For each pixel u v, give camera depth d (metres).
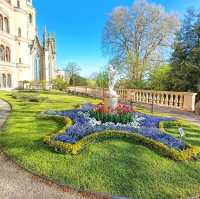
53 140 5.80
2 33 37.12
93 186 3.98
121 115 8.55
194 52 13.51
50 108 12.84
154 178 4.30
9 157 5.14
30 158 5.03
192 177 4.40
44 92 30.92
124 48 29.56
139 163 4.88
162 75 18.22
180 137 6.79
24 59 44.12
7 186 3.94
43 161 4.88
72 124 7.81
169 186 4.05
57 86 41.44
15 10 41.78
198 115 11.95
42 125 8.08
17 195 3.69
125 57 28.61
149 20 28.06
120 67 27.66
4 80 38.03
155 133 6.62
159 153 5.42
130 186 4.00
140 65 27.25
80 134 6.31
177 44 14.88
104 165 4.75
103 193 3.79
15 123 8.45
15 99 18.16
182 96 13.70
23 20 43.38
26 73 44.88
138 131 6.78
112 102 9.39
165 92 15.44
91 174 4.37
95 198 3.69
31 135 6.70
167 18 27.78
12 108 12.64
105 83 29.23
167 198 3.72
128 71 27.28
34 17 52.16
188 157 5.18
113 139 6.24
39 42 53.16
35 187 3.94
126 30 29.06
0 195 3.67
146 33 28.42
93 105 13.28
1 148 5.70
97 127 7.09
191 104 12.96
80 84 51.22
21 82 42.22
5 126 8.00
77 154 5.25
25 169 4.57
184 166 4.84
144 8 27.98
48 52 56.44
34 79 51.34
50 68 59.28
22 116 9.98
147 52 28.75
